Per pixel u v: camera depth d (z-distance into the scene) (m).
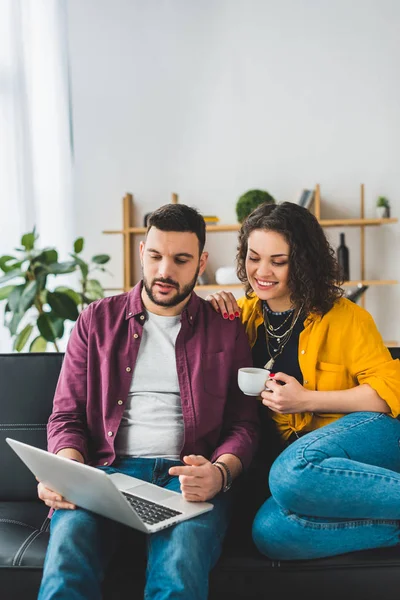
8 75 4.02
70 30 4.15
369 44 3.92
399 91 3.90
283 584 1.41
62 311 3.26
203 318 1.73
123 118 4.14
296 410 1.60
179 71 4.08
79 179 4.19
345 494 1.37
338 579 1.40
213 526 1.37
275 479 1.43
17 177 4.03
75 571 1.25
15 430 1.82
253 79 4.02
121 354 1.68
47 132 4.11
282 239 1.67
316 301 1.71
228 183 4.07
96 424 1.65
